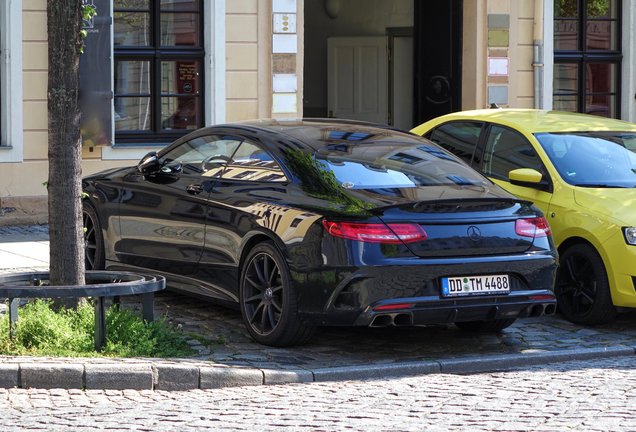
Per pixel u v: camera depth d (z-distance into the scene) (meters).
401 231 9.95
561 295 12.45
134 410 8.27
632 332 11.98
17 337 9.70
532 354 10.60
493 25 22.78
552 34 23.27
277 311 10.45
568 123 13.52
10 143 18.92
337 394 8.96
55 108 10.30
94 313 9.84
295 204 10.34
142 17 20.23
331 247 9.91
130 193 12.40
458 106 23.11
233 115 20.81
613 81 24.66
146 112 20.39
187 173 11.89
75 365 8.91
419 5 23.58
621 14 24.50
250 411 8.31
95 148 19.61
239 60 20.77
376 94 25.42
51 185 10.35
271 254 10.42
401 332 11.66
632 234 11.73
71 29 10.22
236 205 10.93
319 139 11.22
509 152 13.25
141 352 9.79
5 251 16.25
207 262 11.31
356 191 10.29
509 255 10.41
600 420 8.05
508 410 8.38
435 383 9.46
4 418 7.93
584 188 12.40
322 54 26.00
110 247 12.68
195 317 11.95
